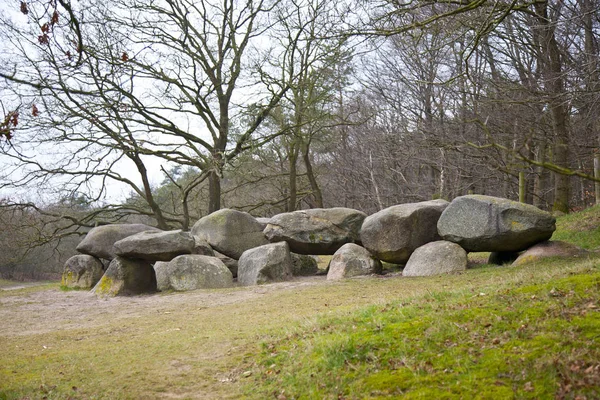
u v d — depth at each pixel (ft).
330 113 97.55
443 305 25.13
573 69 43.68
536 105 56.34
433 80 88.74
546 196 96.94
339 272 54.34
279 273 56.39
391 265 59.88
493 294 25.41
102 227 67.15
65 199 89.86
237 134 101.40
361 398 17.93
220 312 40.57
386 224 53.98
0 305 54.90
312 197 143.02
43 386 22.80
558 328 19.77
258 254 57.00
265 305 41.65
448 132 74.59
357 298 40.09
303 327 27.78
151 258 57.47
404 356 20.01
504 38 56.39
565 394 15.84
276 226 60.80
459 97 74.64
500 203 48.39
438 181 117.50
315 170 132.46
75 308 50.08
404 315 24.71
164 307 45.98
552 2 55.57
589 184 96.02
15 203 87.40
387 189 123.54
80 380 23.61
